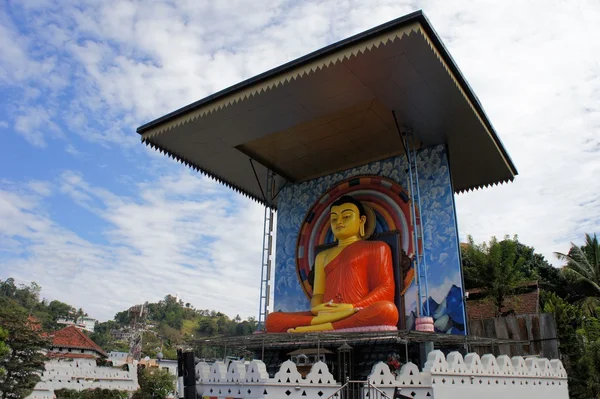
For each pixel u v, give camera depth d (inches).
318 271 667.4
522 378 492.7
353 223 659.4
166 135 646.5
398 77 514.9
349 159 738.2
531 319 659.4
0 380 940.0
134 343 2252.7
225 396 438.0
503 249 981.2
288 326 598.2
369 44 460.1
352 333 467.5
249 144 702.5
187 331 4431.6
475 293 1066.1
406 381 407.5
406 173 680.4
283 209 797.9
